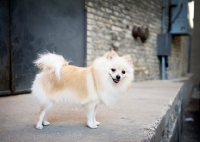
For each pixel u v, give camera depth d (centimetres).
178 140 495
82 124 231
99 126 225
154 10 905
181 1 978
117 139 185
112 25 632
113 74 210
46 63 219
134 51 766
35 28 418
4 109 288
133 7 744
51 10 444
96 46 566
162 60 966
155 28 924
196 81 1939
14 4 380
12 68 388
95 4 552
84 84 210
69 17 483
